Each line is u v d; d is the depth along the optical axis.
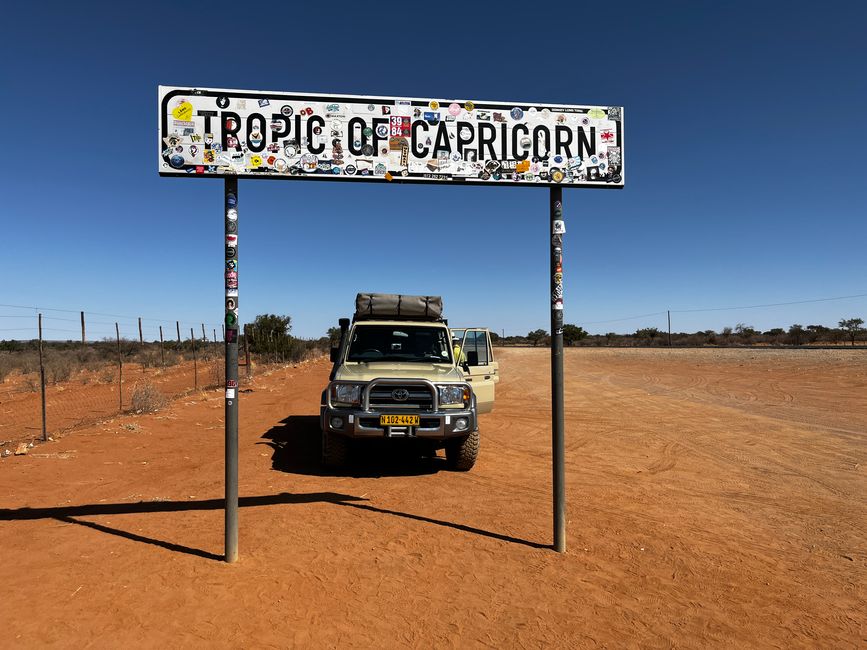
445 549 4.56
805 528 5.38
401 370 7.63
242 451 8.70
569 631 3.32
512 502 6.05
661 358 37.34
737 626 3.45
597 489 6.75
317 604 3.54
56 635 3.06
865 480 7.27
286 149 4.38
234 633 3.14
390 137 4.55
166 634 3.11
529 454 8.95
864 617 3.61
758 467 8.01
